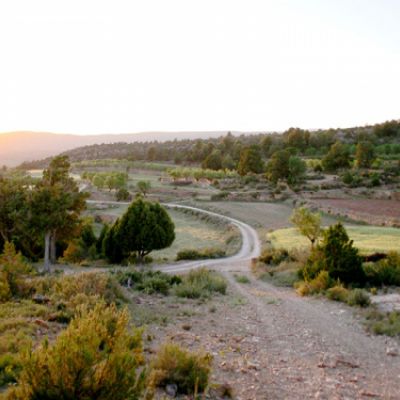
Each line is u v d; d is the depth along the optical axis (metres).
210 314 15.81
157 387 7.79
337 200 87.56
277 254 37.59
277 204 94.12
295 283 24.42
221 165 169.38
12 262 16.34
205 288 21.59
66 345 5.95
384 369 10.58
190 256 46.78
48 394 5.66
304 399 8.30
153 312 15.00
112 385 5.84
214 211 89.56
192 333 12.71
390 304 18.34
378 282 23.61
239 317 15.73
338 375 9.91
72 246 43.84
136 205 43.31
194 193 115.50
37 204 32.91
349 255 23.78
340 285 21.84
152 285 19.83
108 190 130.75
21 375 5.87
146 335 11.85
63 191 35.50
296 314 16.70
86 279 16.16
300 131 198.38
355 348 12.30
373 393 8.91
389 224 61.53
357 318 16.03
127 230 42.19
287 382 9.19
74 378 5.74
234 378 9.13
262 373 9.65
